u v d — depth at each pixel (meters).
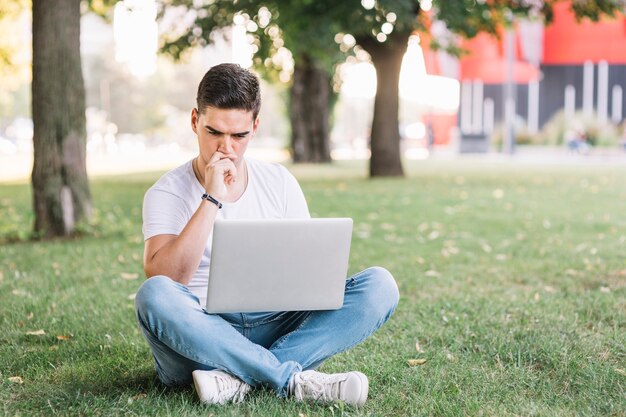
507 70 33.16
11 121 84.38
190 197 2.97
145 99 79.94
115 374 3.32
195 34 15.64
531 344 3.76
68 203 8.16
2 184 17.22
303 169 21.86
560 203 11.19
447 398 3.00
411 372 3.34
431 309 4.64
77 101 8.20
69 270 6.14
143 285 2.72
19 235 8.06
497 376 3.30
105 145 63.44
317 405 2.82
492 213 9.98
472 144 36.16
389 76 17.33
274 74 22.80
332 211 10.34
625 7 16.50
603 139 35.34
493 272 5.93
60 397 3.00
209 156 2.85
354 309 2.91
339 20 14.80
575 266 6.12
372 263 6.38
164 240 2.87
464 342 3.89
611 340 3.85
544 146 36.44
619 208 10.45
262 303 2.72
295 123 25.75
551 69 38.03
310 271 2.72
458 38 19.70
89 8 16.30
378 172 17.50
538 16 17.48
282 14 15.10
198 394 2.81
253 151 50.34
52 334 4.10
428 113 41.69
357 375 2.82
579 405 2.92
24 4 18.38
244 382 2.84
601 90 37.59
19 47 21.09
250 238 2.61
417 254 6.83
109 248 7.27
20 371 3.40
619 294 5.05
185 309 2.70
